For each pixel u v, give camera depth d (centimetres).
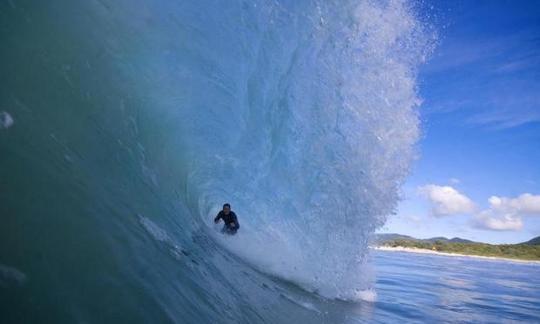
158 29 641
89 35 491
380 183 898
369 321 629
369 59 884
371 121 898
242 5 757
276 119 871
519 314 940
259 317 414
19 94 315
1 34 339
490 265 4188
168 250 372
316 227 870
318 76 873
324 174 888
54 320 187
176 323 259
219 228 815
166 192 573
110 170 395
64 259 229
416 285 1381
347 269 859
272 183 887
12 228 216
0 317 168
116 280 250
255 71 824
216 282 412
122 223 320
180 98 709
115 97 513
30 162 270
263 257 786
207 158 806
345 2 846
